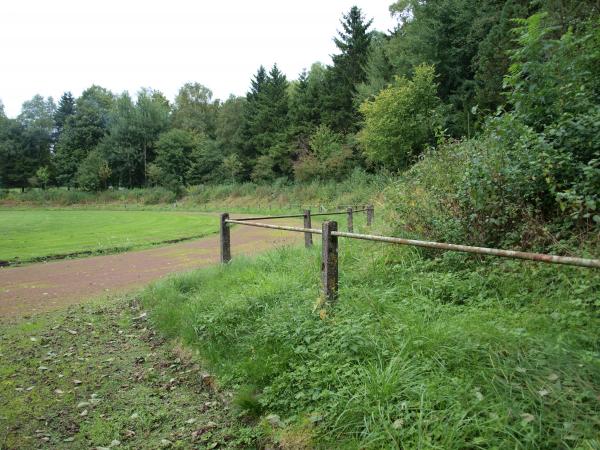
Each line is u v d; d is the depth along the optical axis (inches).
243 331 169.2
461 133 817.5
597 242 142.9
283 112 1876.2
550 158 166.4
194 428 122.7
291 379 126.3
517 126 185.6
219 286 226.2
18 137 2731.3
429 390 96.7
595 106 176.7
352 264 212.1
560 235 159.8
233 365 148.6
